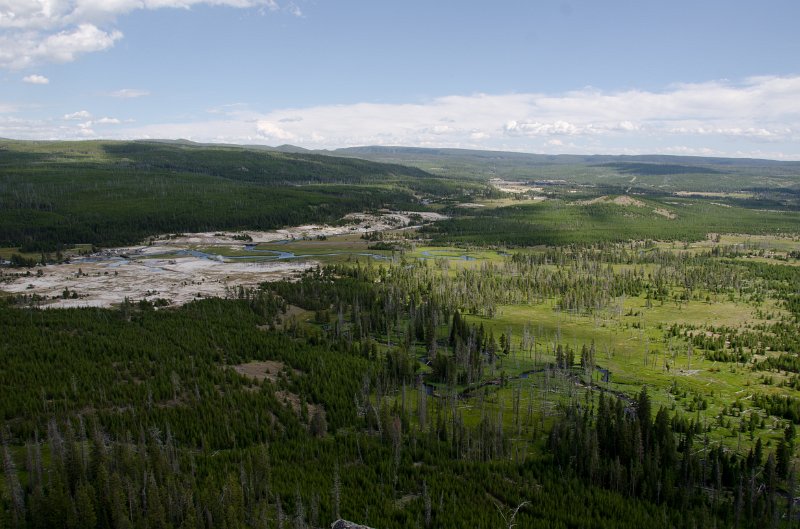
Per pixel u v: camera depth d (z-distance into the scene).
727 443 144.38
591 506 116.06
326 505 111.12
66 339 184.50
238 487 108.56
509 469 129.25
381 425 141.38
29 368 157.12
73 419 133.75
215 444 133.38
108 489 102.31
